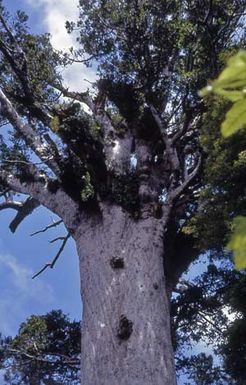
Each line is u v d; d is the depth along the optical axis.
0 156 16.58
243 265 1.48
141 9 14.02
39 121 16.80
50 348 16.44
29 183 14.99
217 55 13.52
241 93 1.40
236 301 12.82
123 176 13.72
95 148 13.76
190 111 13.77
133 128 15.48
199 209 11.56
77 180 14.15
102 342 11.14
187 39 13.68
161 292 12.09
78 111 14.31
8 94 17.33
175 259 14.15
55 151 14.61
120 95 15.07
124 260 12.29
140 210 13.24
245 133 10.38
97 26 15.41
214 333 17.02
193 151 15.15
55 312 16.81
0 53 17.31
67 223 13.73
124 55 14.28
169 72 14.45
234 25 14.36
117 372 10.72
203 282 16.83
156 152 14.93
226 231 10.60
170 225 14.08
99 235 12.91
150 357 10.88
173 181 13.84
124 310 11.48
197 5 14.22
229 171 10.44
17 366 16.34
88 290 12.10
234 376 14.84
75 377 16.61
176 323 16.84
